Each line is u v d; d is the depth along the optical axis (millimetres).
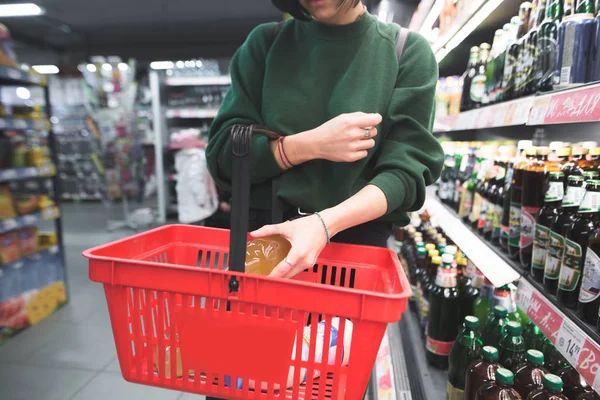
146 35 9156
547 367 1276
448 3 2270
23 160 3018
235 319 710
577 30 1112
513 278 1285
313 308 657
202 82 6508
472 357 1438
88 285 3836
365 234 1033
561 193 1157
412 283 2441
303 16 1009
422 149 944
